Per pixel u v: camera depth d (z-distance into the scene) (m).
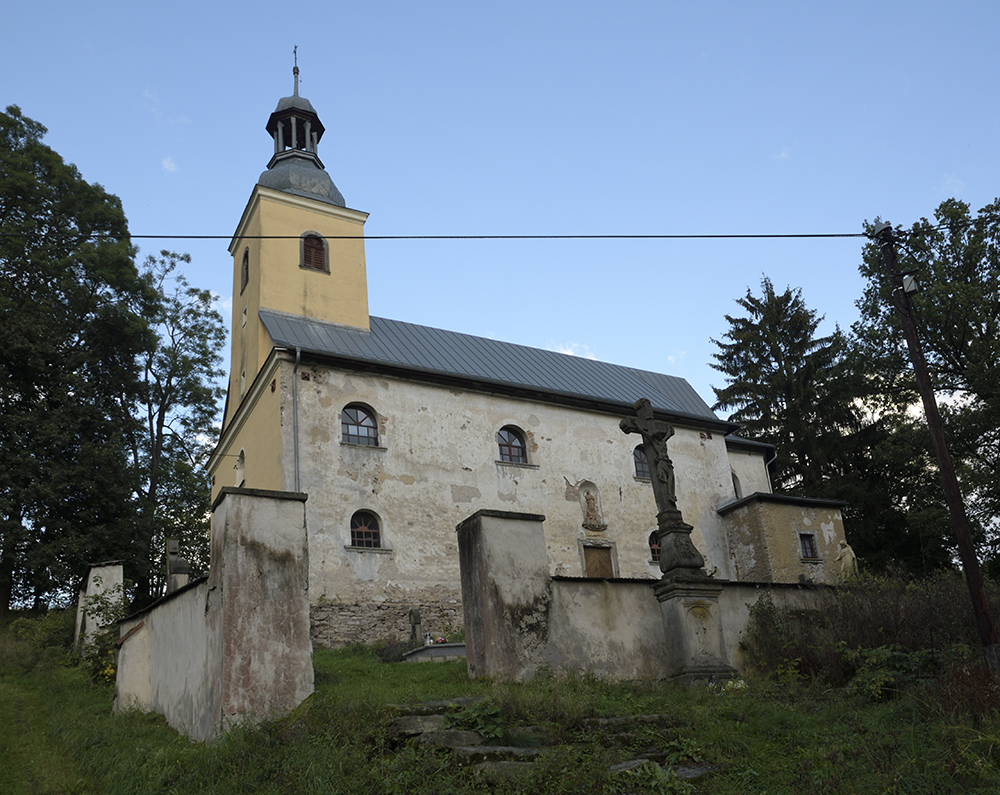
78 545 25.50
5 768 9.08
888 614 12.42
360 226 28.62
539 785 6.98
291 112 30.38
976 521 26.91
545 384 27.64
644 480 27.66
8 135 30.88
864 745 8.09
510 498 24.58
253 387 23.80
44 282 29.77
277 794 7.09
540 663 11.07
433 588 21.98
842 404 37.03
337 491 21.62
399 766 7.30
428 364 25.58
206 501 31.84
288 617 9.32
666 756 8.00
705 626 12.19
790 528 27.62
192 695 9.80
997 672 10.23
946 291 26.59
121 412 30.66
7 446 26.28
